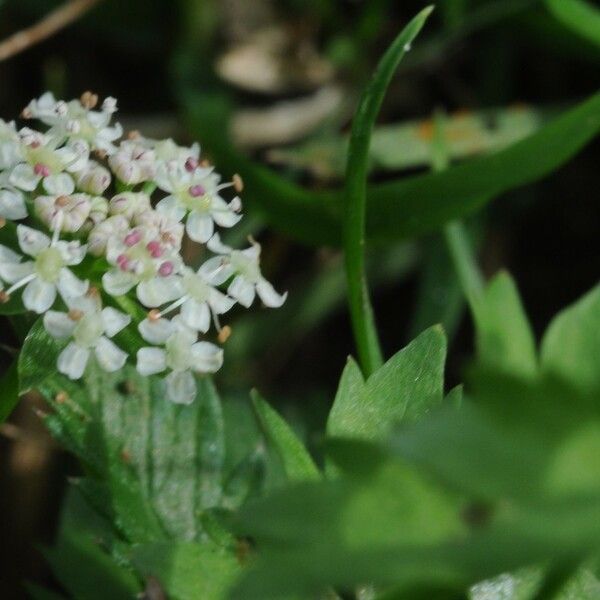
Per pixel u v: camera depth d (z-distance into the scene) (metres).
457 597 0.10
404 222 0.13
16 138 0.11
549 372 0.09
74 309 0.10
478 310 0.12
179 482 0.11
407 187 0.13
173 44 0.15
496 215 0.14
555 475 0.09
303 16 0.15
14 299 0.11
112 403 0.11
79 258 0.11
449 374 0.14
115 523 0.11
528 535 0.09
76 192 0.11
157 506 0.11
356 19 0.15
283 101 0.15
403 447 0.09
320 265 0.14
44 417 0.11
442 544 0.09
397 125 0.14
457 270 0.13
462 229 0.13
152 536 0.11
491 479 0.09
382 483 0.09
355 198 0.12
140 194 0.11
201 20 0.15
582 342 0.11
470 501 0.09
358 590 0.10
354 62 0.15
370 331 0.12
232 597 0.09
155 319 0.11
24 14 0.15
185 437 0.11
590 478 0.09
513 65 0.15
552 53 0.15
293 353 0.14
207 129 0.14
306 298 0.14
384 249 0.14
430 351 0.10
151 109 0.15
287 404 0.13
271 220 0.13
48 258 0.11
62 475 0.14
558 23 0.14
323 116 0.15
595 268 0.14
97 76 0.15
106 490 0.11
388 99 0.15
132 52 0.15
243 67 0.15
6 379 0.11
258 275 0.11
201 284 0.11
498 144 0.14
